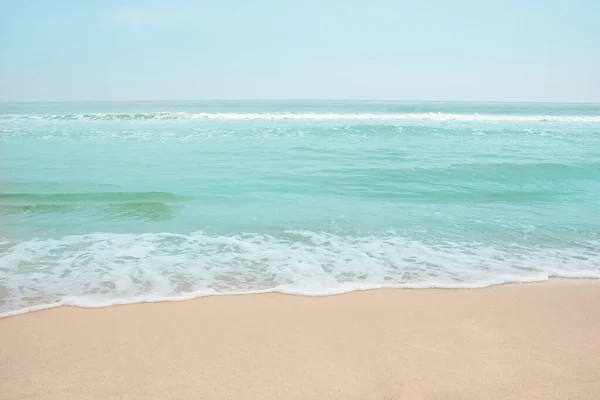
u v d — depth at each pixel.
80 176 10.69
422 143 17.08
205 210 7.93
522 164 11.90
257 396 2.84
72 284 4.71
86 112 35.28
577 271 5.27
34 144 15.87
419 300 4.42
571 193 9.60
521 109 48.03
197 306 4.23
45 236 6.41
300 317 4.02
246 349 3.44
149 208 8.04
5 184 9.75
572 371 3.18
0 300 4.29
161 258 5.53
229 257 5.59
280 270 5.18
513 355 3.39
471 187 9.99
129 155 13.73
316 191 9.41
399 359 3.31
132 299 4.36
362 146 16.06
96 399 2.79
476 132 20.50
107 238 6.34
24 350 3.38
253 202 8.50
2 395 2.81
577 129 22.66
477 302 4.39
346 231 6.77
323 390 2.92
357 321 3.95
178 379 3.02
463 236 6.60
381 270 5.22
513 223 7.32
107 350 3.40
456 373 3.13
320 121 25.53
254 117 27.59
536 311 4.19
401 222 7.30
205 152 14.41
